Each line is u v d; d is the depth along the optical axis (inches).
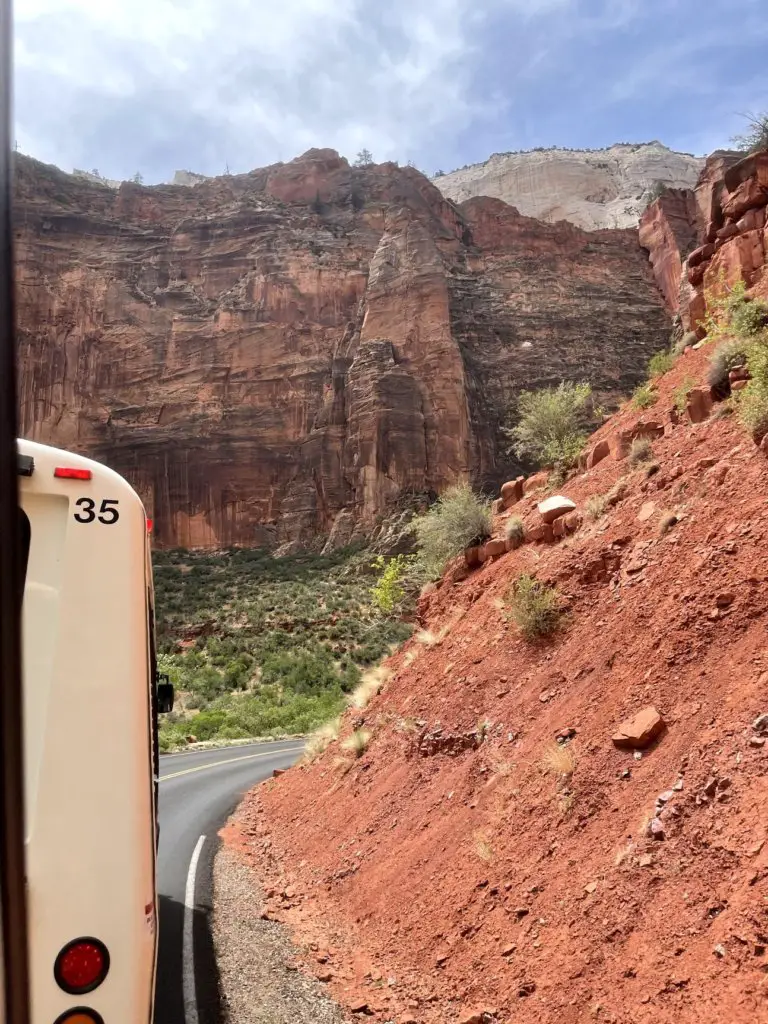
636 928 151.8
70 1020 108.3
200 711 1355.8
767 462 235.0
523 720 253.4
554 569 305.3
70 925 110.0
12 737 75.4
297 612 1872.5
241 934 255.6
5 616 73.3
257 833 423.8
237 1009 197.3
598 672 234.1
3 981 77.8
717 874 145.3
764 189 442.3
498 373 3065.9
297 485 2802.7
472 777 254.5
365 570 2155.5
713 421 295.3
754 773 155.2
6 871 77.2
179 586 2316.7
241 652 1681.8
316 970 217.2
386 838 280.1
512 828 212.2
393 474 2566.4
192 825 466.9
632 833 171.2
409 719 339.0
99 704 118.7
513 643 300.2
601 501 321.7
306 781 451.2
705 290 463.8
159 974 222.8
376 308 2987.2
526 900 186.1
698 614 207.5
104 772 116.6
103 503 126.7
